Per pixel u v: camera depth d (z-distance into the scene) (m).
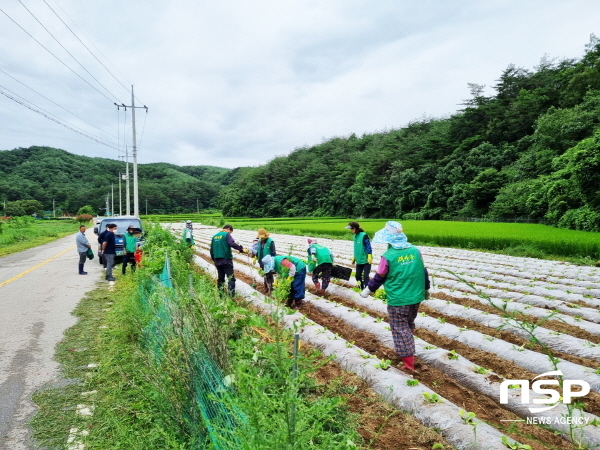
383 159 81.19
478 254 18.45
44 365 5.80
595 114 42.12
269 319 6.93
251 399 2.49
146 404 4.20
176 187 142.00
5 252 22.80
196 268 13.73
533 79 67.69
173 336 4.48
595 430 3.70
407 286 5.03
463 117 69.50
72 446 3.80
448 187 59.62
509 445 3.47
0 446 3.84
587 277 11.78
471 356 5.73
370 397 4.51
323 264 9.60
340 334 6.85
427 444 3.67
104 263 16.14
